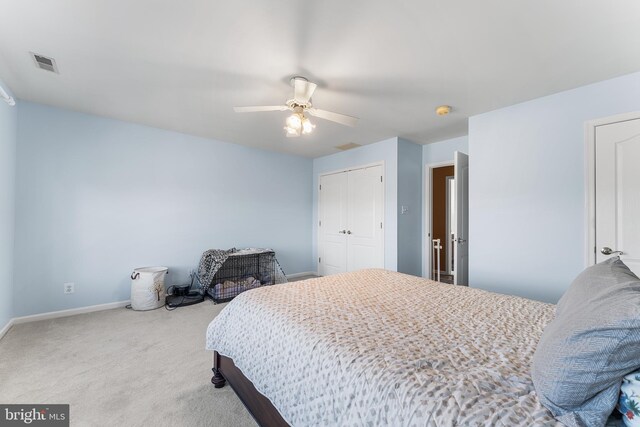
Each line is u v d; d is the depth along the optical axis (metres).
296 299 1.72
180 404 1.64
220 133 3.80
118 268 3.34
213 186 4.12
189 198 3.89
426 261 4.22
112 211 3.30
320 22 1.64
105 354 2.20
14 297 2.75
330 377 1.03
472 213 2.99
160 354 2.21
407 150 4.08
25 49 1.94
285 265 4.99
